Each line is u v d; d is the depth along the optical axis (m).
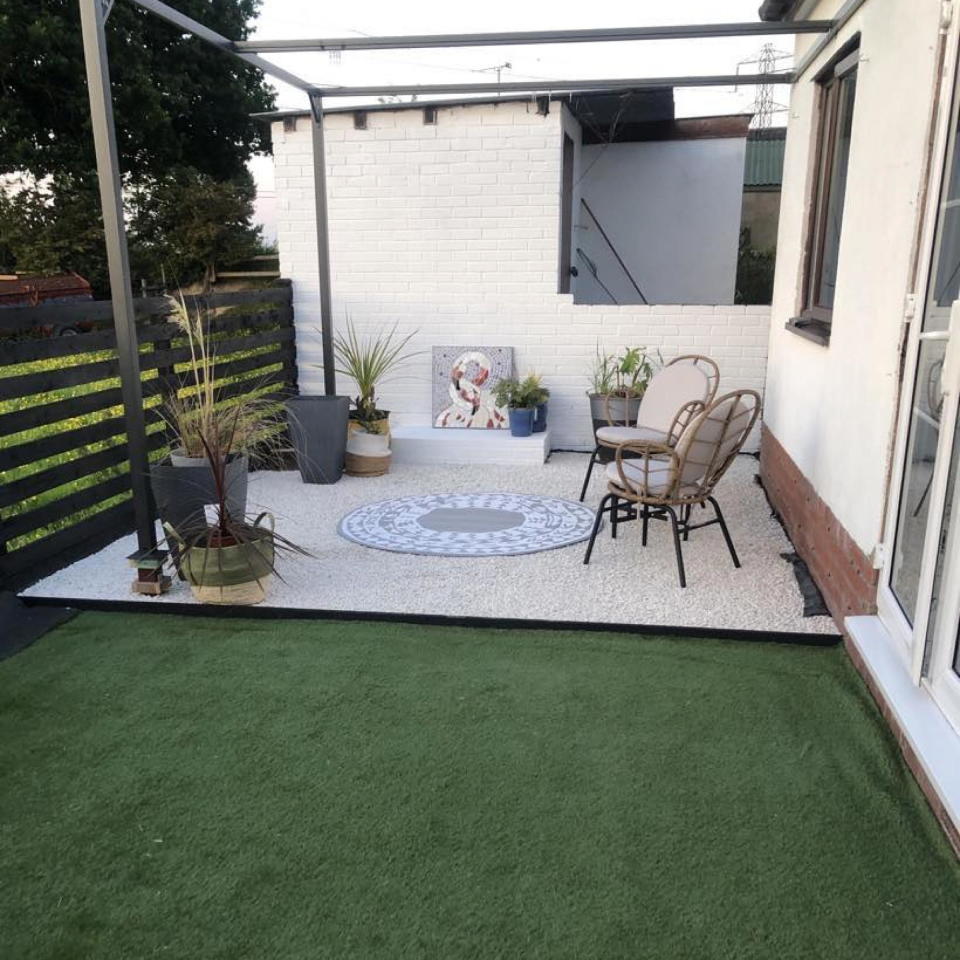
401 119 6.09
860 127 3.25
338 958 1.68
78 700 2.72
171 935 1.75
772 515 4.73
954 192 2.33
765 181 9.97
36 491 3.77
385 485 5.39
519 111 5.96
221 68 16.20
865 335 3.02
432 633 3.20
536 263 6.20
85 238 14.19
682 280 7.98
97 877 1.92
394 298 6.43
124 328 3.38
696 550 4.10
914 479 2.59
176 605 3.42
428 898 1.84
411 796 2.20
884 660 2.57
